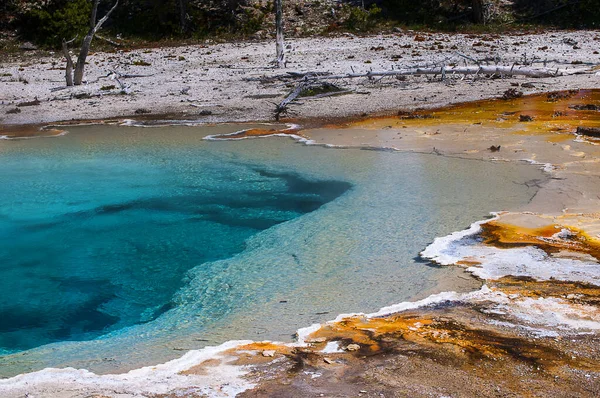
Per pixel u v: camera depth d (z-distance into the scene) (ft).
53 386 16.38
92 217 34.86
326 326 19.89
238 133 52.24
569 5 120.88
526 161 38.91
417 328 19.22
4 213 35.60
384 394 15.20
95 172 42.52
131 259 29.40
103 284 27.12
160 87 74.02
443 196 33.32
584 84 66.49
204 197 37.01
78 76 76.48
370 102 62.59
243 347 18.65
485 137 46.03
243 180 39.63
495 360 16.85
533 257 24.72
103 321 23.86
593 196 31.86
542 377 15.85
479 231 27.91
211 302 23.44
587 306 20.22
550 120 50.70
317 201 35.45
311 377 16.30
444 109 58.29
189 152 46.60
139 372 17.13
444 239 27.22
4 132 55.72
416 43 98.48
